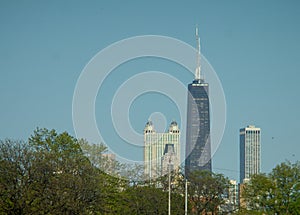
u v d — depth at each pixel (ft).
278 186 588.50
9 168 445.78
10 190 437.99
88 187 468.34
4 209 434.30
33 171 451.53
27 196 438.81
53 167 465.06
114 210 545.03
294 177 588.09
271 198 584.40
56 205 448.24
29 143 516.73
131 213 570.87
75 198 460.96
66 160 479.41
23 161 454.81
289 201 579.89
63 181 456.86
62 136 524.11
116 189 558.97
